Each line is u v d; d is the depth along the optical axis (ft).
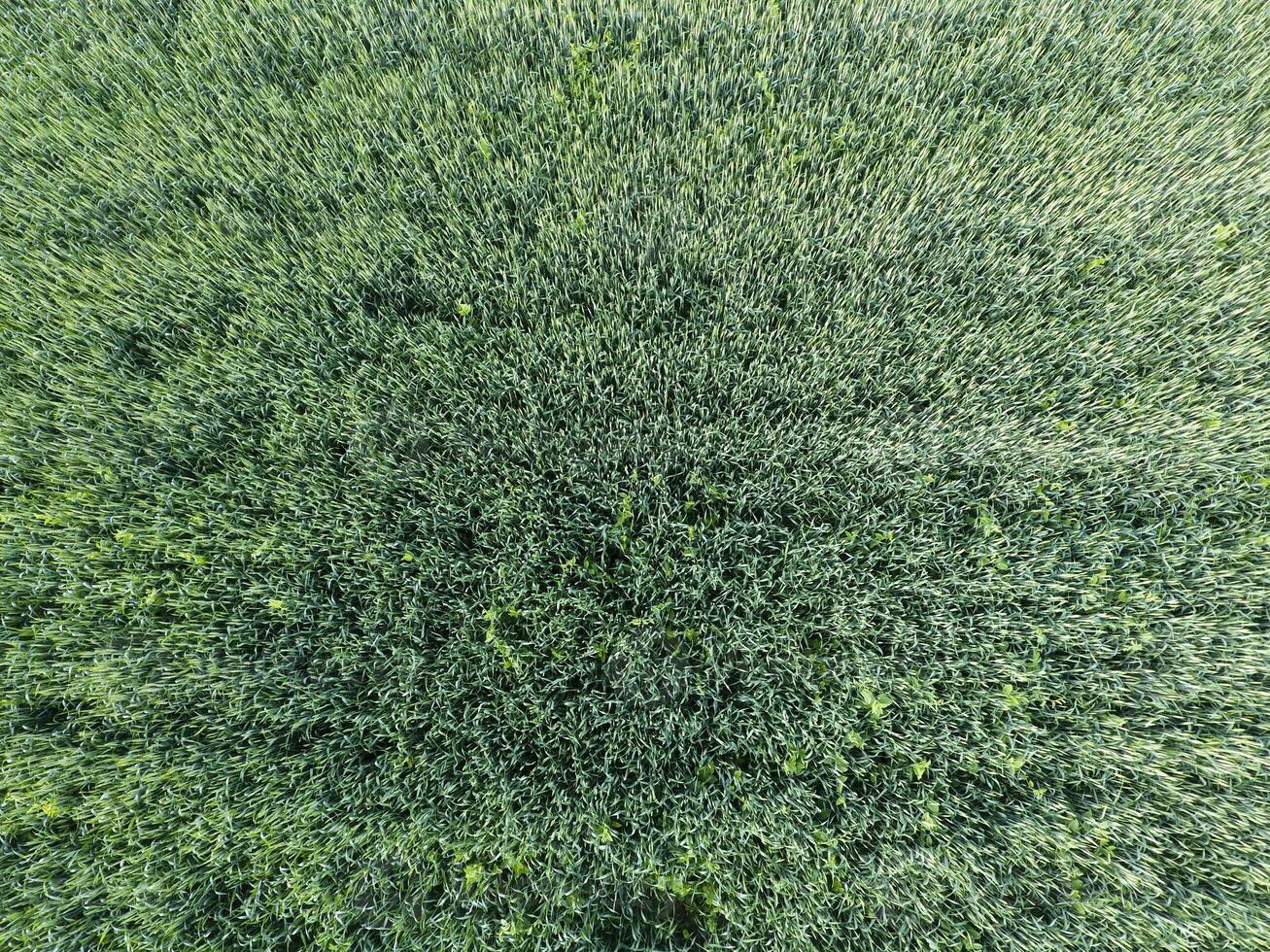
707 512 10.77
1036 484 10.33
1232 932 8.46
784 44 13.50
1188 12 13.89
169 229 12.50
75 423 11.15
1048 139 12.81
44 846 9.04
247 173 12.84
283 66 13.79
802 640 9.90
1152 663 9.72
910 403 11.18
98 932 8.75
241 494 10.58
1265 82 13.37
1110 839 9.00
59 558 10.06
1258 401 11.03
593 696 9.55
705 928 8.93
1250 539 9.90
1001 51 13.41
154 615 10.11
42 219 12.50
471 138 12.89
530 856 8.91
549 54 13.71
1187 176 12.58
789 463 10.87
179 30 13.94
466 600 10.15
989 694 9.36
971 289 11.69
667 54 13.33
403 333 11.41
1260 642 9.50
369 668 9.78
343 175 12.55
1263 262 11.73
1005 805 9.12
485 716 9.48
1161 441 10.57
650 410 11.05
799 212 12.30
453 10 14.10
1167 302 11.38
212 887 8.89
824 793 9.36
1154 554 10.12
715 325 11.25
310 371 11.12
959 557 10.14
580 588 10.32
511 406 11.38
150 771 9.16
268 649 9.88
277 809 9.01
